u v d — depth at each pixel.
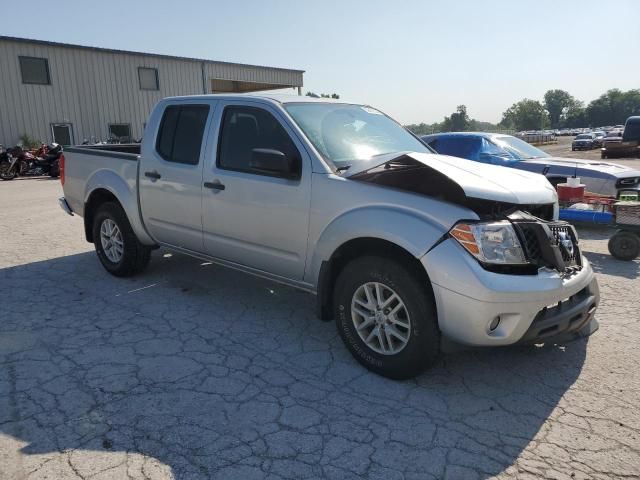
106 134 26.08
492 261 3.09
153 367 3.64
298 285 4.05
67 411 3.07
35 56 23.31
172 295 5.12
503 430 2.94
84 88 25.06
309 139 3.93
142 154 5.14
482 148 9.46
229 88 34.34
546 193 3.62
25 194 13.45
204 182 4.50
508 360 3.78
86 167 5.80
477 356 3.84
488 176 3.51
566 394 3.32
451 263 3.06
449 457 2.71
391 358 3.43
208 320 4.50
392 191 3.42
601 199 7.22
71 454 2.69
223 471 2.58
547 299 3.13
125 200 5.25
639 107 168.38
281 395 3.29
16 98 22.92
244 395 3.28
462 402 3.23
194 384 3.41
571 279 3.37
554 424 3.00
